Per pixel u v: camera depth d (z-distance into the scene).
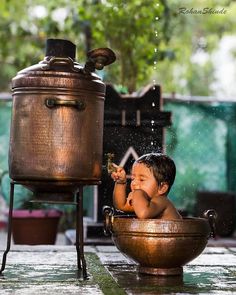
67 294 2.81
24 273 3.37
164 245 3.15
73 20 7.93
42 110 3.18
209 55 15.02
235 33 14.28
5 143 7.52
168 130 7.40
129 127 5.60
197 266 3.71
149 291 2.90
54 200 3.24
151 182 3.34
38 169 3.17
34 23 11.07
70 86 3.20
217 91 15.09
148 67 7.48
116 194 3.47
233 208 7.15
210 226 3.38
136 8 7.06
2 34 10.54
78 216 3.35
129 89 7.01
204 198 7.20
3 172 7.04
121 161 5.57
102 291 2.89
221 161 7.72
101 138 3.37
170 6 8.31
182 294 2.84
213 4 11.80
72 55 3.46
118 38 7.09
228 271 3.52
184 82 14.71
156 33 7.12
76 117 3.21
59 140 3.17
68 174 3.18
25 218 6.18
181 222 3.15
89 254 4.20
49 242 6.28
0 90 13.15
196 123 7.62
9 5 11.39
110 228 3.32
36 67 3.28
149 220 3.15
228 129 7.67
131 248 3.23
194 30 14.03
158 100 5.69
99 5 7.20
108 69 7.20
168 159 3.40
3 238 7.38
